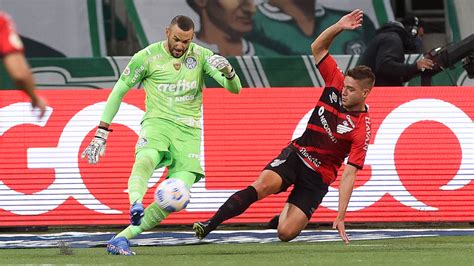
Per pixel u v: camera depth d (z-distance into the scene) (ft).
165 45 92.07
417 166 119.24
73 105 118.93
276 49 156.46
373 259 84.74
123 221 118.01
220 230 116.57
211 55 93.15
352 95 88.63
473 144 119.85
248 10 156.25
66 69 145.28
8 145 118.11
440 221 119.03
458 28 158.30
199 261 83.25
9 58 53.52
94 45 155.74
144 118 92.27
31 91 53.88
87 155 91.50
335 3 156.76
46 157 118.11
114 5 157.69
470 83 146.41
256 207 117.91
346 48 155.94
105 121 92.17
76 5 155.43
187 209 118.11
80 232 116.78
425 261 82.89
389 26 136.36
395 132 119.44
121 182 118.11
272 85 146.51
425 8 164.14
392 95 119.85
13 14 154.20
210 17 156.15
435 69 134.51
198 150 92.53
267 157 119.24
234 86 92.38
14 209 117.60
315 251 92.68
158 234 112.37
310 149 90.89
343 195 88.28
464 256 87.25
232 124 119.44
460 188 119.34
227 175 118.83
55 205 117.80
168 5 156.04
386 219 118.52
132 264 80.84
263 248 96.27
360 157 89.20
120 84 91.97
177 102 91.56
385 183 118.83
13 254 91.45
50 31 155.02
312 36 156.87
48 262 83.20
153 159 90.07
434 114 119.96
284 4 156.66
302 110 120.16
